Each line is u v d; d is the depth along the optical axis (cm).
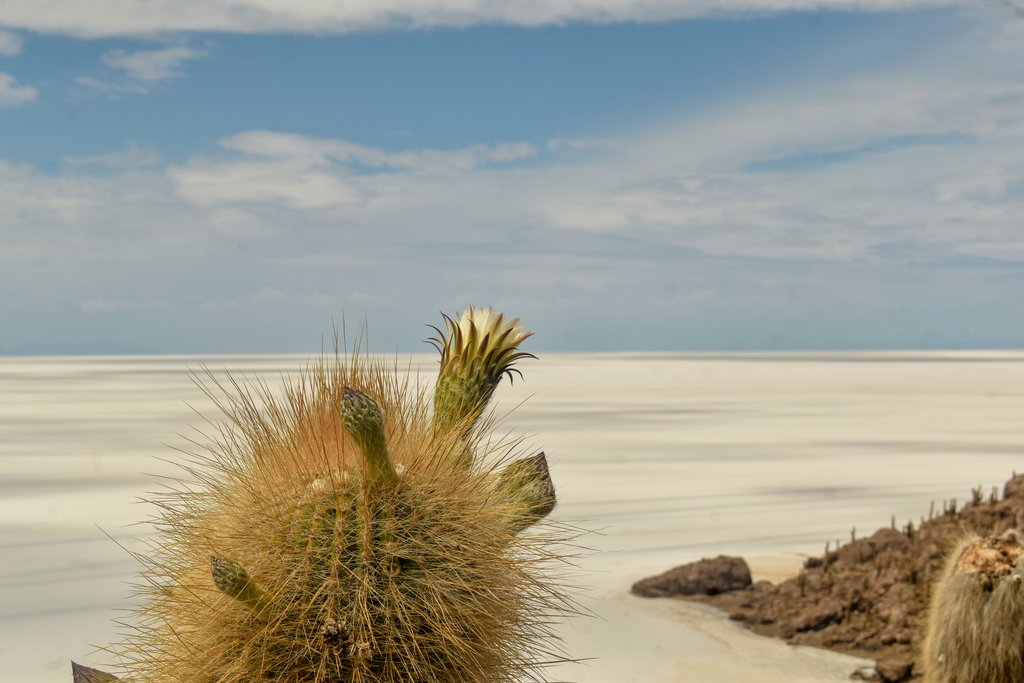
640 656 709
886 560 898
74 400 4222
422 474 203
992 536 562
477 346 232
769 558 1088
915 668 677
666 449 2294
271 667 185
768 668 693
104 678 208
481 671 196
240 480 209
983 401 4909
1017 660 511
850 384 7188
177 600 200
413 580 190
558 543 223
